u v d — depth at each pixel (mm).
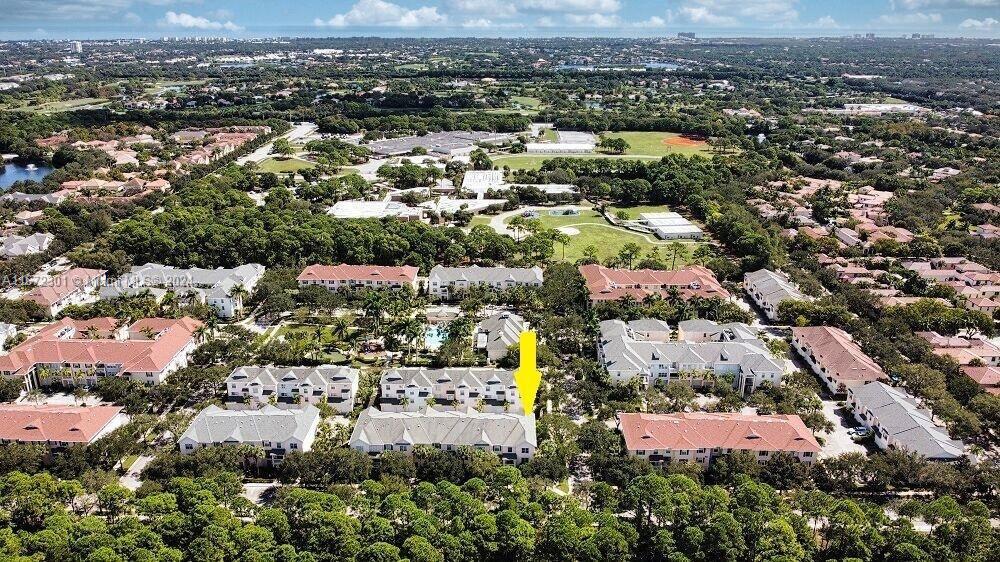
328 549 152000
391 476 180625
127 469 189875
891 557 150625
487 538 156125
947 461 188375
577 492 178000
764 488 168375
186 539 154875
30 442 192250
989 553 150875
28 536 150125
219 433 192000
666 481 170375
